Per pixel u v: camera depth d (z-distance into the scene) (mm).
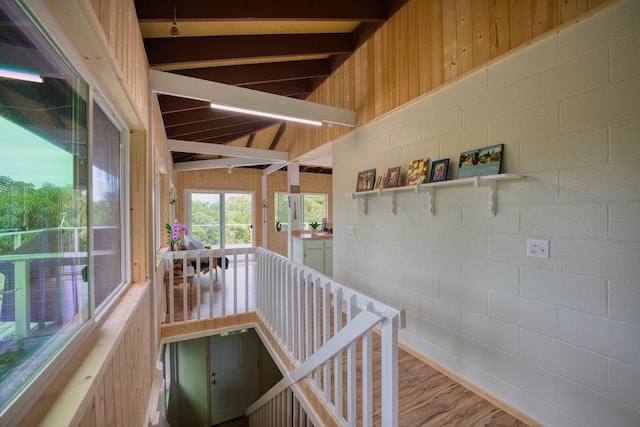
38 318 911
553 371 1681
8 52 787
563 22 1584
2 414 702
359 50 3227
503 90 1901
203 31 2486
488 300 2021
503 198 1920
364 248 3277
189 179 7500
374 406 1981
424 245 2525
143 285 2025
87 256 1237
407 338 2715
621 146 1416
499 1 1891
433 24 2355
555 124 1651
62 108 1082
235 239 8078
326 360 1830
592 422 1521
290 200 5508
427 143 2463
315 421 2018
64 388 879
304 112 2975
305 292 2195
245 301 3803
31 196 894
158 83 2318
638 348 1374
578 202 1567
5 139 767
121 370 1348
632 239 1390
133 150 2068
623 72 1404
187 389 4469
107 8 1171
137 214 2088
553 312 1677
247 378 4848
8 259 776
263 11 2250
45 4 915
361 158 3291
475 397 2059
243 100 2625
